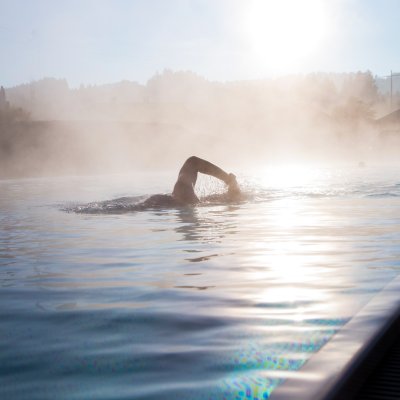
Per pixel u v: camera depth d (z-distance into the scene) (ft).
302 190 34.06
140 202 25.72
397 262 11.44
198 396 4.63
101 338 6.46
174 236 16.05
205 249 13.57
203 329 6.76
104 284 9.69
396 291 7.88
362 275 10.12
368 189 34.78
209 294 8.75
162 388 4.84
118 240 15.39
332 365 4.72
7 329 6.94
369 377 5.07
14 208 26.18
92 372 5.32
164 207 25.02
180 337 6.43
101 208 24.67
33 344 6.28
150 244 14.55
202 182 47.16
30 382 5.10
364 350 5.11
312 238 15.34
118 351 5.95
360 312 6.63
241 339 6.28
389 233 16.10
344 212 22.15
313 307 7.77
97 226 18.85
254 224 18.72
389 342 5.85
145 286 9.46
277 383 4.81
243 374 5.11
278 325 6.86
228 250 13.37
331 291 8.82
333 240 14.88
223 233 16.60
